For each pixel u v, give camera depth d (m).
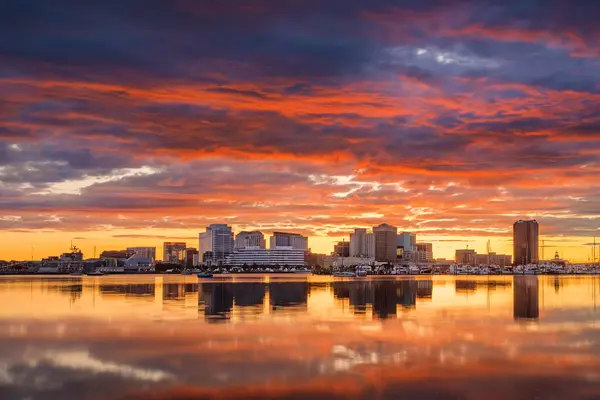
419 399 39.66
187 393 41.47
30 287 193.00
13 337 66.38
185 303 114.25
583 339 64.19
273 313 93.00
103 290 169.00
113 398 40.41
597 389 41.94
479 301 121.69
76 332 70.25
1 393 41.78
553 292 159.62
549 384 43.44
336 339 64.12
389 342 62.03
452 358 53.09
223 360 52.38
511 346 59.53
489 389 41.97
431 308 102.94
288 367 49.41
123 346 59.91
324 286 199.75
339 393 41.12
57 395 41.22
